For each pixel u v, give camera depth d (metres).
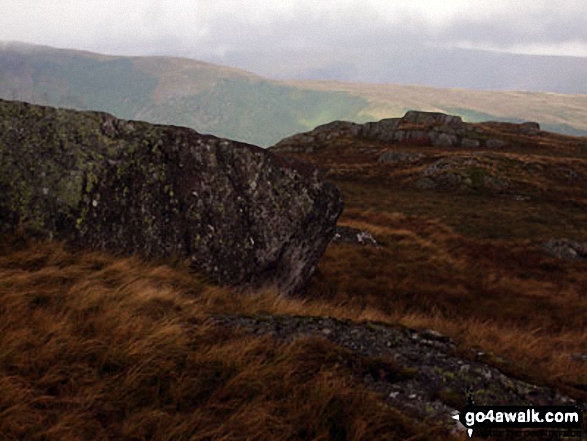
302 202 13.51
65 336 5.59
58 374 5.04
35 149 10.23
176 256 11.03
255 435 4.50
